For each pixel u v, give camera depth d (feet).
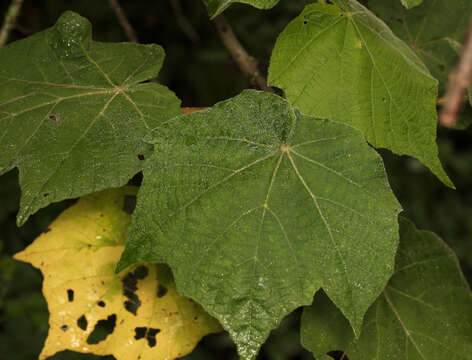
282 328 3.99
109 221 1.80
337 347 1.77
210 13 1.62
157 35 4.31
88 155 1.62
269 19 3.89
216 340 4.03
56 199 1.58
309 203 1.55
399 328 1.81
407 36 2.09
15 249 3.14
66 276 1.75
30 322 2.96
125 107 1.68
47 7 3.92
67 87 1.73
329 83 1.66
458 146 5.50
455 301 1.83
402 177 5.12
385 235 1.53
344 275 1.52
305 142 1.59
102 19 4.06
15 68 1.76
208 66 4.38
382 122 1.68
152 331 1.74
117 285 1.76
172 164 1.55
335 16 1.67
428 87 1.65
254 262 1.52
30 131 1.66
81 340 1.72
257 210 1.55
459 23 2.05
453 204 5.15
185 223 1.53
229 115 1.59
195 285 1.51
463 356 1.80
